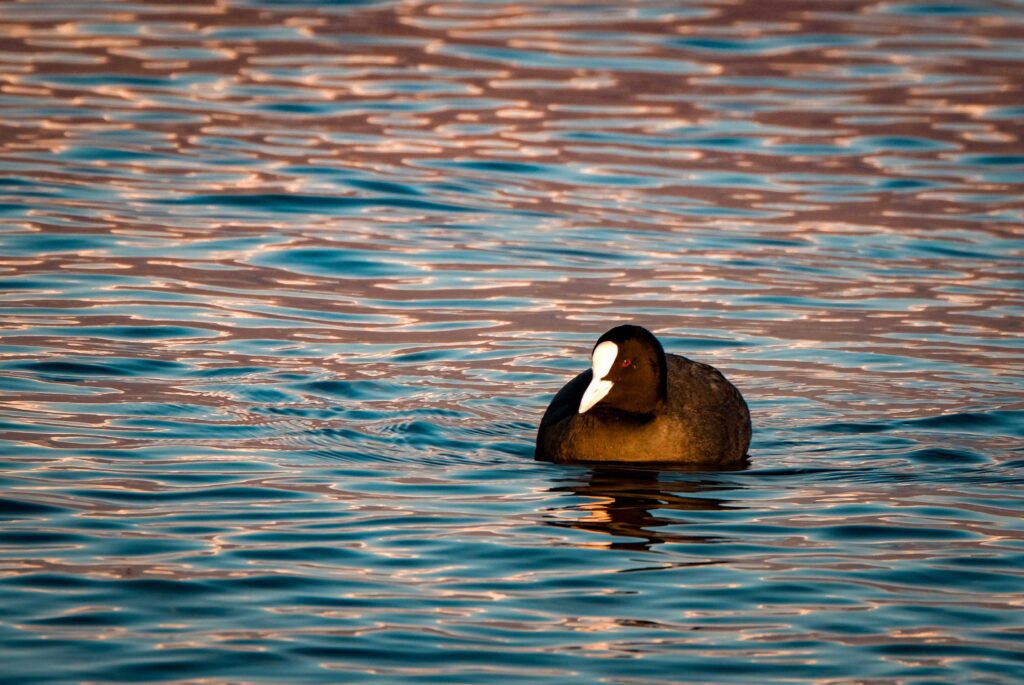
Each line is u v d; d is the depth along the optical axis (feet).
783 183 69.00
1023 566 31.65
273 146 71.67
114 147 70.13
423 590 29.91
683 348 49.49
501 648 27.12
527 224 62.69
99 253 56.54
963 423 42.86
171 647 26.84
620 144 74.13
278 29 95.71
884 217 64.44
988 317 52.80
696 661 26.71
